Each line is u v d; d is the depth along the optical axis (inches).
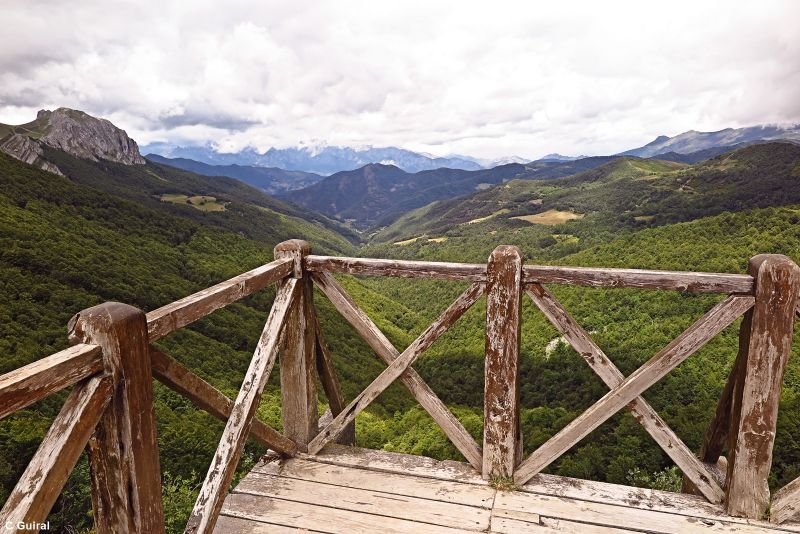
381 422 1196.5
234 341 1818.4
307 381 95.8
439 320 83.7
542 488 83.5
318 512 79.7
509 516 77.3
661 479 350.3
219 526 77.4
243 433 70.4
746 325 70.7
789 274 64.6
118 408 47.7
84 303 1667.1
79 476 338.3
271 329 81.9
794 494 73.1
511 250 75.2
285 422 97.7
